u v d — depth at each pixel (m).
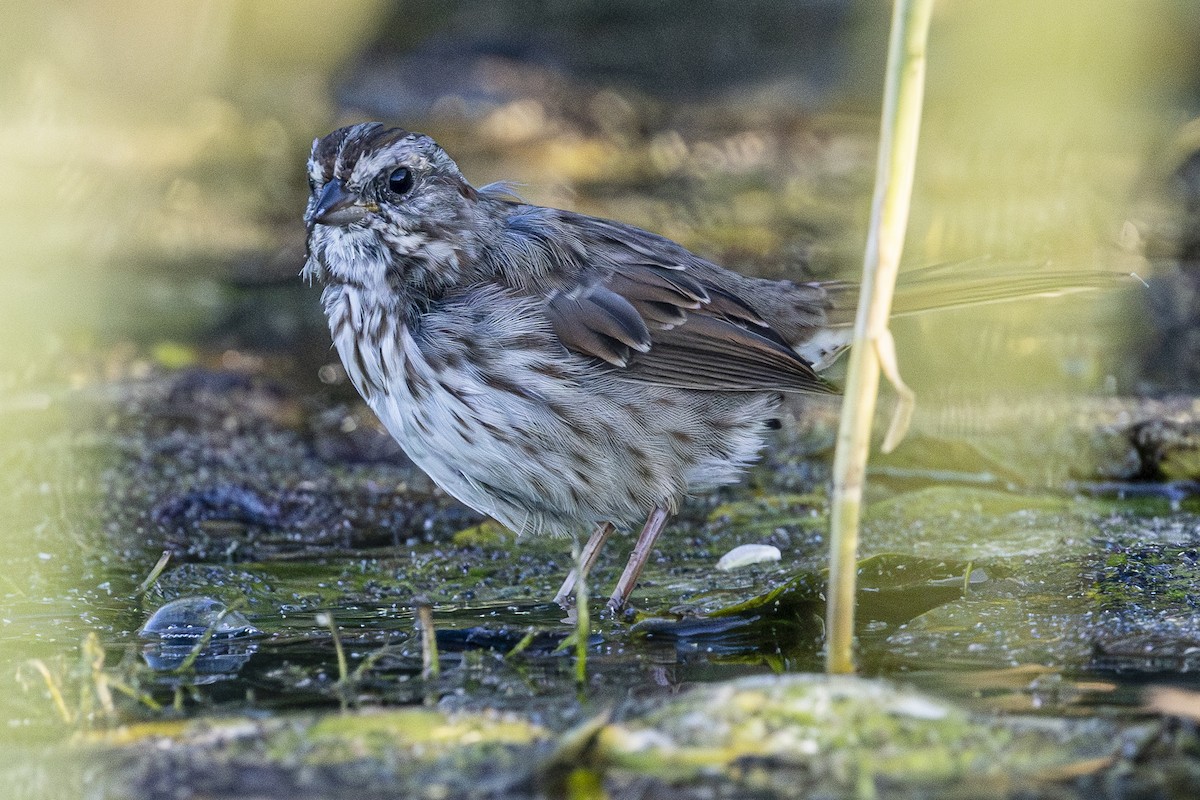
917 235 18.86
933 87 26.84
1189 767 5.94
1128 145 23.33
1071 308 15.88
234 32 28.20
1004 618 8.24
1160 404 13.11
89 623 8.65
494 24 29.52
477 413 9.43
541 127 25.44
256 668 7.72
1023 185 20.86
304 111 27.45
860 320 6.89
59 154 24.58
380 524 11.20
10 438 13.27
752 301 10.73
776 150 24.38
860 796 5.72
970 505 11.01
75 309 17.69
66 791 5.95
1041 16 27.00
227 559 10.23
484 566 10.09
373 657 7.71
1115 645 7.66
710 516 11.30
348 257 9.63
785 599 8.66
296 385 15.04
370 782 5.97
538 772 6.01
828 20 29.08
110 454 12.79
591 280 9.89
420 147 9.64
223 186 23.34
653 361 9.80
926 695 6.58
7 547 10.41
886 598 8.80
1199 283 16.70
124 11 27.42
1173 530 10.17
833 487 7.05
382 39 29.23
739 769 5.98
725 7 29.19
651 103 27.41
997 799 5.66
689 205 20.84
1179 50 26.78
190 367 15.59
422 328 9.43
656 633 8.34
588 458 9.59
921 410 13.23
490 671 7.63
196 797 5.84
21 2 26.86
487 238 9.90
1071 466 11.88
